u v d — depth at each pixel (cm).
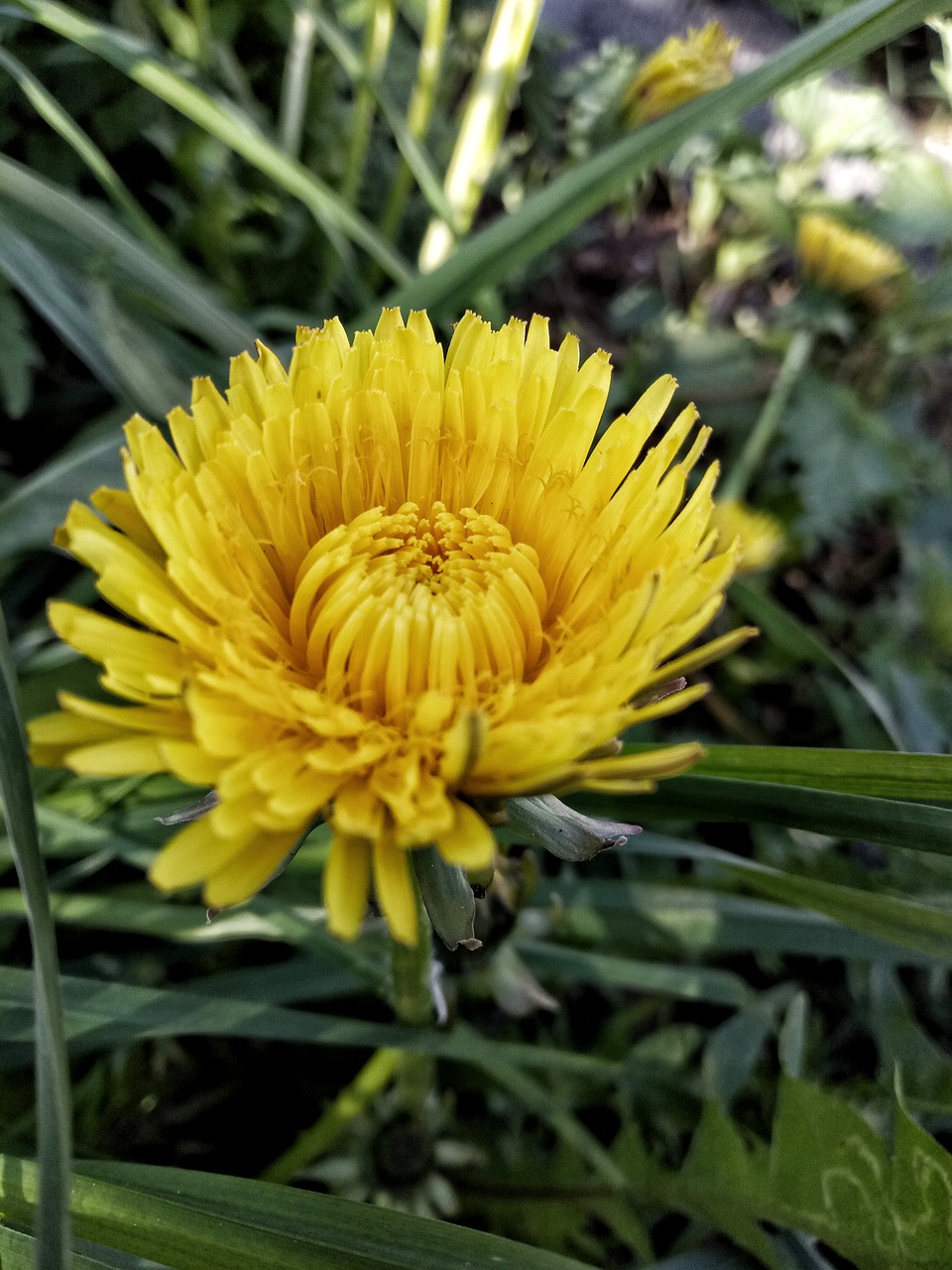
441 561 5
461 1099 9
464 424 6
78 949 9
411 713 5
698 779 7
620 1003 10
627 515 5
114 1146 9
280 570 6
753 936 9
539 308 16
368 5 12
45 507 8
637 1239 8
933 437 16
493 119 11
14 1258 5
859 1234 7
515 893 8
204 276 12
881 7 8
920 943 7
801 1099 7
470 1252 5
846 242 12
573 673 5
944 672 13
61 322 9
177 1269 5
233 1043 9
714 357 14
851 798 6
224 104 10
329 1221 5
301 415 5
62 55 10
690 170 17
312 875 8
